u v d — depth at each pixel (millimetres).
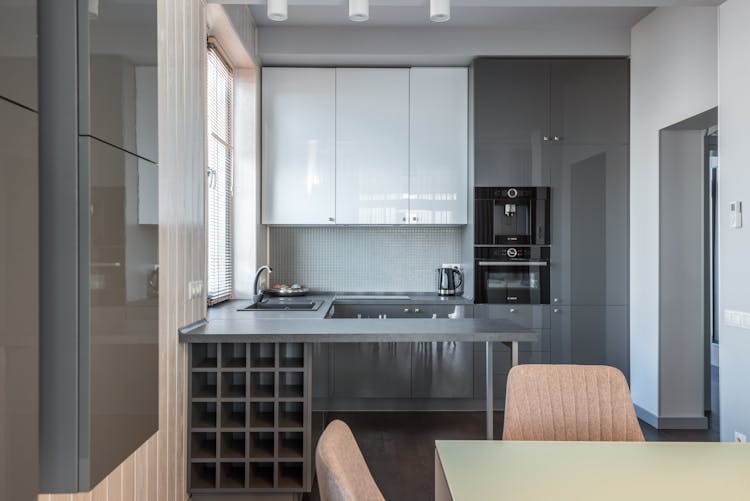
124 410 1846
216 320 3146
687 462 1494
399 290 5246
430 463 3475
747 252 2963
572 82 4645
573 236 4660
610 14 4328
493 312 4645
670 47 4020
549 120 4641
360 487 1141
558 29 4586
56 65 1584
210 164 3891
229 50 4062
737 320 3041
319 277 5230
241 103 4570
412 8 4180
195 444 2773
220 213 4254
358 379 4609
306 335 2686
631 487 1324
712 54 3541
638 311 4512
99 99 1661
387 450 3707
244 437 2975
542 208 4648
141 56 1986
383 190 4801
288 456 2764
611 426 1889
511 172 4637
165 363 2406
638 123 4512
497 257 4645
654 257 4250
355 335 2705
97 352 1646
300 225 4902
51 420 1588
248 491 2736
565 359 4660
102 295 1681
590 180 4664
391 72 4801
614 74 4660
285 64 4789
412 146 4805
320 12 4250
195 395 2764
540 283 4656
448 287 5039
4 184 1280
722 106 3174
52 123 1586
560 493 1288
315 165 4773
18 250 1340
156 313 2164
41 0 1585
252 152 4574
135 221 1939
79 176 1592
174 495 2541
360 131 4793
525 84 4633
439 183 4812
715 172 6211
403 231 5254
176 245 2541
